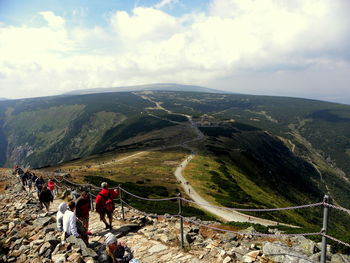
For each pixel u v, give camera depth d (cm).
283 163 14412
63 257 747
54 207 1655
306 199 10344
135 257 852
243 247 873
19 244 919
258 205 5325
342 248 1008
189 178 6450
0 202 1819
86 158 11200
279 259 757
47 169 8019
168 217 1391
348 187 15300
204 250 870
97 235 1047
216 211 4341
